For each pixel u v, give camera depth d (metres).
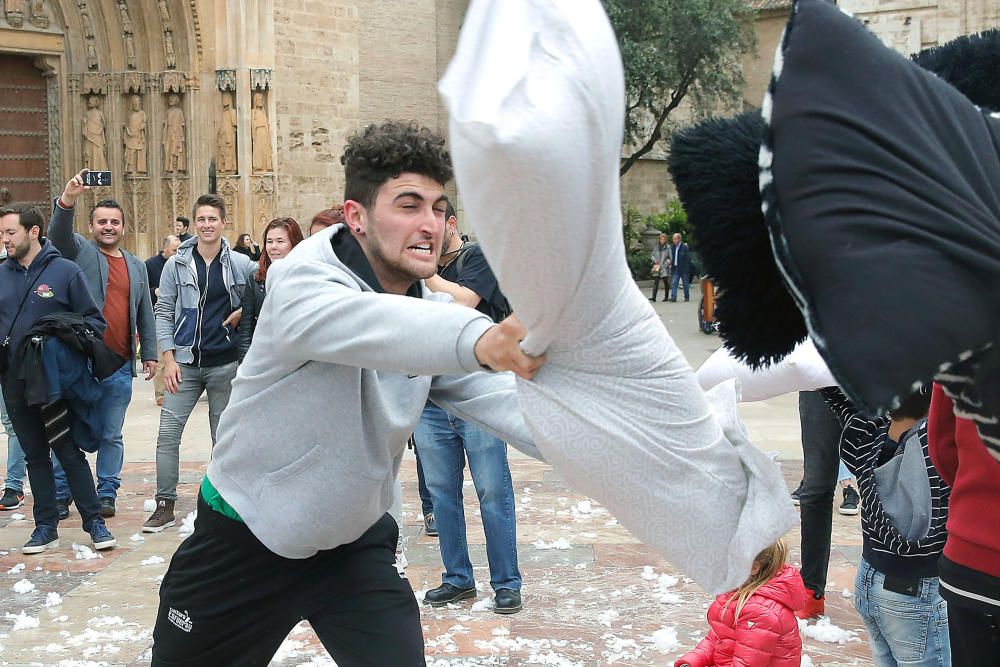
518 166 1.76
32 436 7.05
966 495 2.47
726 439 2.29
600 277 2.03
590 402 2.20
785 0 37.38
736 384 2.43
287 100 24.00
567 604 5.86
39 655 5.20
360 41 31.05
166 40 21.97
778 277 2.07
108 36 21.89
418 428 5.87
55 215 7.95
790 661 3.53
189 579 2.93
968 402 2.00
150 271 11.41
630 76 30.70
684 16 31.19
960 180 1.92
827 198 1.88
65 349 6.91
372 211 2.70
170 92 22.03
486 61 1.79
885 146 1.90
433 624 5.54
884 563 3.55
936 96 2.01
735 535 2.26
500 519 5.70
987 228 1.88
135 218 22.20
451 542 5.87
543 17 1.80
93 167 21.97
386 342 2.34
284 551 2.79
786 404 13.33
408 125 2.73
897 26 21.42
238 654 2.99
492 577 5.75
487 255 1.98
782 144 1.93
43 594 6.16
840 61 1.95
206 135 22.28
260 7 22.42
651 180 39.34
